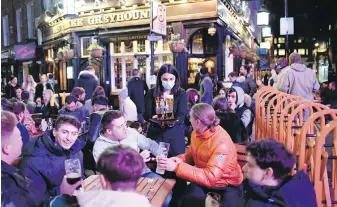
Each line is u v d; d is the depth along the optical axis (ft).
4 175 6.33
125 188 5.29
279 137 13.02
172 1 36.70
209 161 9.97
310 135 9.64
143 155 11.86
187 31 36.83
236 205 9.64
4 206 6.14
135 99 26.43
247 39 63.98
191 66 39.29
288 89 20.95
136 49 39.75
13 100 16.52
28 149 9.14
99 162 5.41
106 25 41.11
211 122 10.07
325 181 7.95
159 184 10.03
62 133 9.05
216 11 34.71
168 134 13.58
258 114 18.01
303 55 158.30
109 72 41.50
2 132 6.51
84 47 44.68
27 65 63.46
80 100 21.49
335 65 135.54
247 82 28.73
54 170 9.11
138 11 38.78
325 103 36.45
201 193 10.37
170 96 13.62
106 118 11.15
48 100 24.48
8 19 66.49
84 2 42.78
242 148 13.42
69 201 6.46
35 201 7.96
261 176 6.70
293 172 9.22
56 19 48.11
